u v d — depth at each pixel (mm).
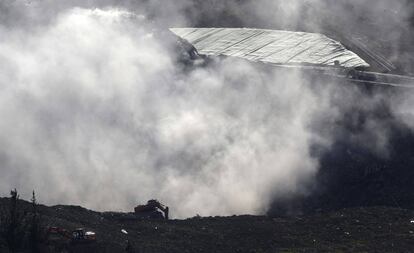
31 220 178375
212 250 197000
